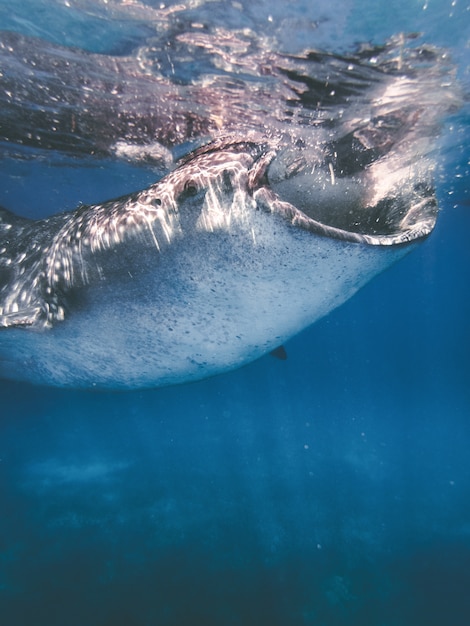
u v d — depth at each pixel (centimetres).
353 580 862
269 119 645
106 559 912
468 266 5150
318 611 770
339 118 614
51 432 2620
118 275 326
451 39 468
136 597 789
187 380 417
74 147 908
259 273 296
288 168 421
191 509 1181
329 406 4853
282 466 1700
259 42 472
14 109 709
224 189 270
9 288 423
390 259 313
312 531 1063
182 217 287
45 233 460
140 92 610
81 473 1571
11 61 542
